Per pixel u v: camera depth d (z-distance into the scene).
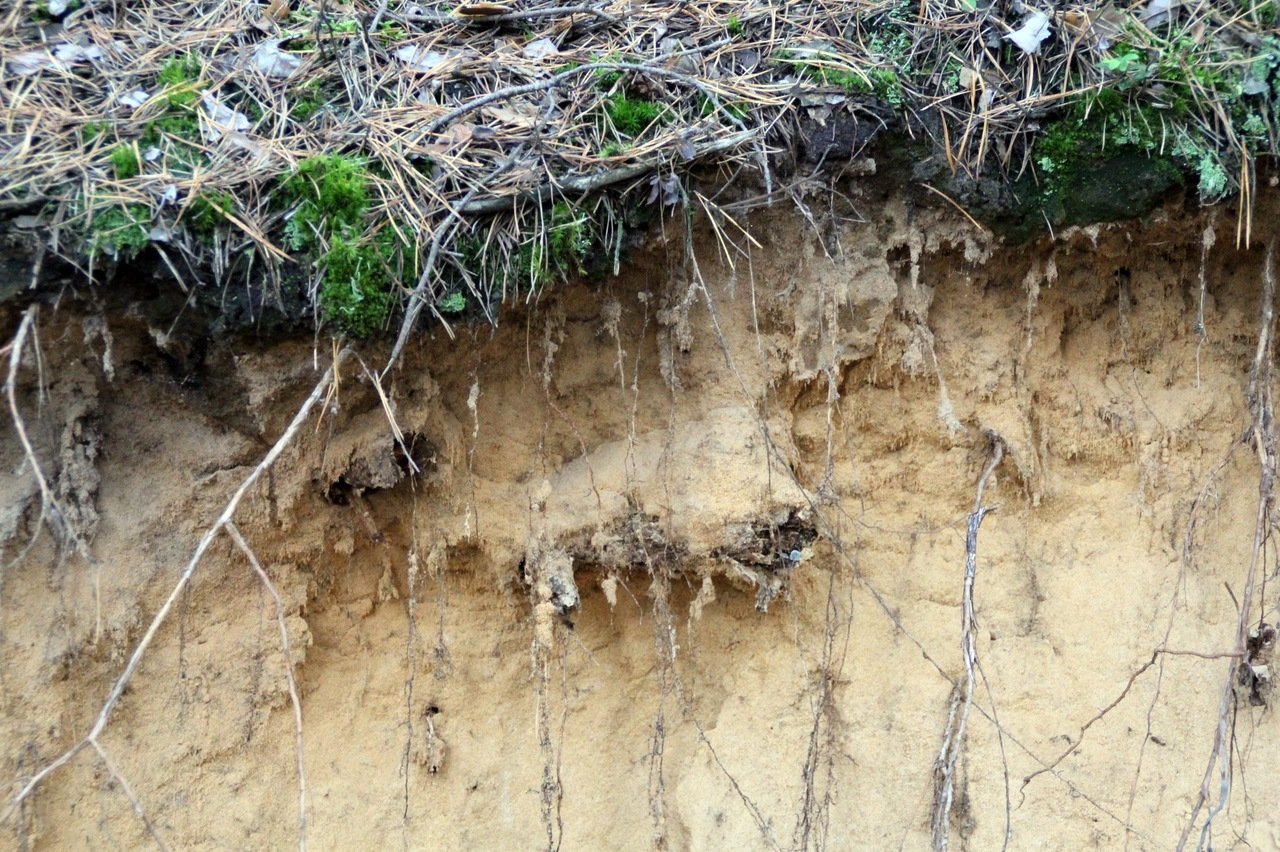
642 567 1.41
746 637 1.44
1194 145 1.36
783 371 1.41
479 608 1.43
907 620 1.44
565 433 1.42
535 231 1.34
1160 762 1.41
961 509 1.44
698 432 1.40
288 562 1.39
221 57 1.39
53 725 1.35
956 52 1.39
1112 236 1.39
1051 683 1.42
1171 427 1.43
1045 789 1.41
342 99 1.38
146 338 1.33
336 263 1.31
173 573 1.37
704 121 1.36
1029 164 1.37
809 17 1.41
